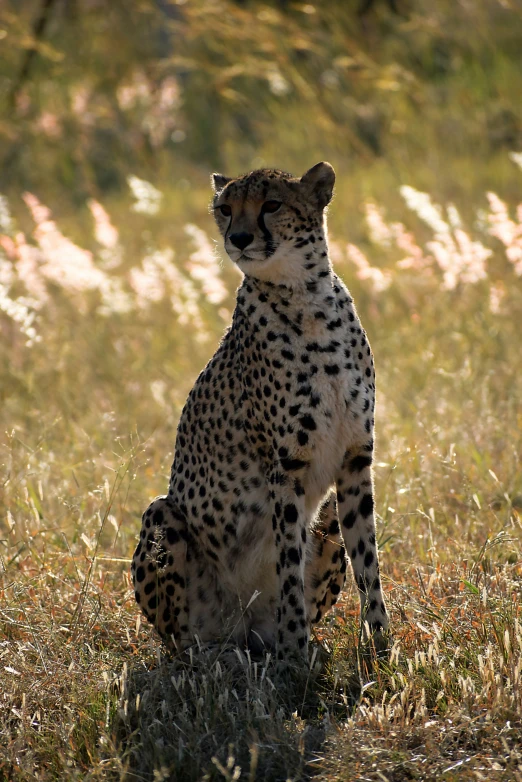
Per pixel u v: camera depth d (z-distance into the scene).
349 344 10.27
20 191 35.53
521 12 35.22
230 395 10.75
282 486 10.20
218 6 35.75
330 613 11.06
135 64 39.78
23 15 40.19
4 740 8.48
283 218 10.20
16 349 19.72
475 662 9.05
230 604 10.95
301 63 37.19
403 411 16.02
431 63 36.66
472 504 12.91
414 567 11.27
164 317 22.34
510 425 14.83
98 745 8.34
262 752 8.00
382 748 7.90
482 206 26.36
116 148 38.06
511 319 19.55
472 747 8.06
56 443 15.31
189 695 9.18
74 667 9.52
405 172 30.06
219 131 37.94
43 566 11.62
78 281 23.05
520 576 11.06
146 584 10.51
